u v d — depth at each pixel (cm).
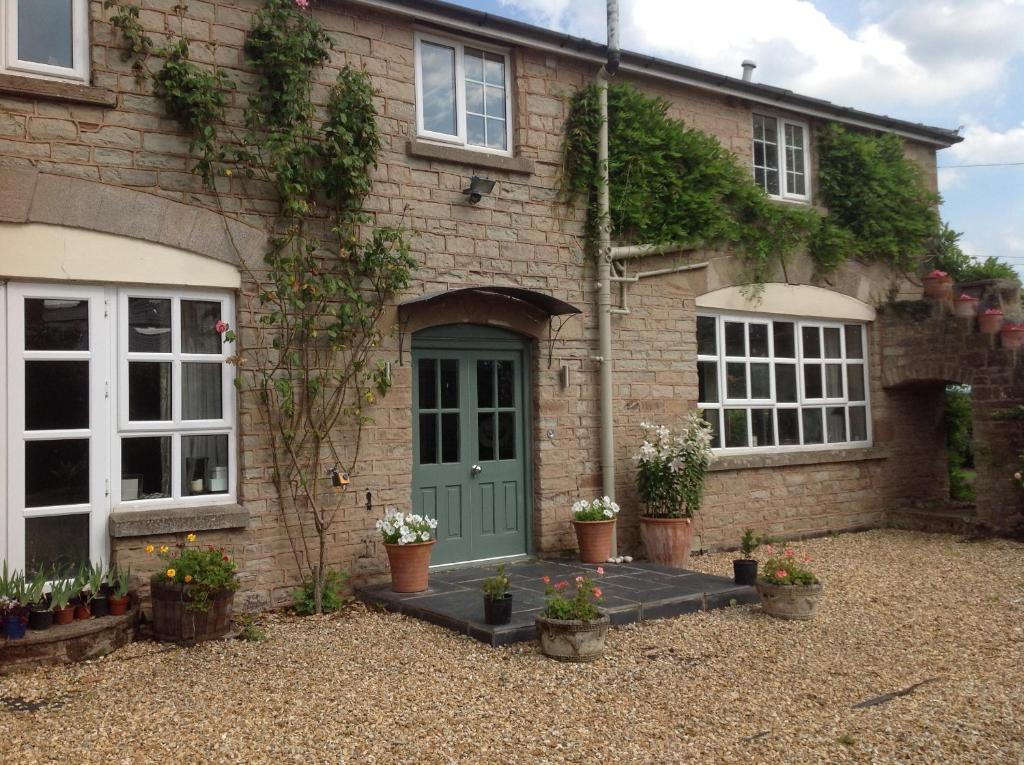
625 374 911
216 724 442
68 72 624
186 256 656
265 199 692
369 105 721
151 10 650
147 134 643
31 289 604
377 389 739
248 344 679
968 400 1228
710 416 991
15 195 591
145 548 621
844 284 1113
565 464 865
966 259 1213
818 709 470
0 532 588
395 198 760
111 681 514
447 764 394
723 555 941
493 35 814
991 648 588
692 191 945
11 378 595
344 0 733
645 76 941
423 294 770
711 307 984
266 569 680
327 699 479
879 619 663
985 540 1016
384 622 646
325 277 701
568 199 871
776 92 1027
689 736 430
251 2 694
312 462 704
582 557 831
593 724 444
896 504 1141
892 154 1145
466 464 818
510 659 552
